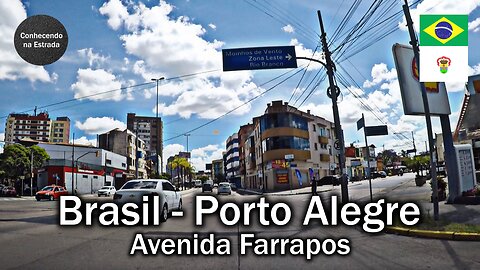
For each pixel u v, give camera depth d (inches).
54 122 5477.4
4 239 319.6
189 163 3826.3
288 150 1806.1
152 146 4958.2
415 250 276.2
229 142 4242.1
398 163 4030.5
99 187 2470.5
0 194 1867.6
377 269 222.8
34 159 2063.2
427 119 401.1
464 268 219.0
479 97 695.7
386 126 542.6
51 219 489.1
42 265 227.0
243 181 3223.4
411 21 424.2
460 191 517.7
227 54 544.1
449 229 327.3
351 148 2511.1
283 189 1790.1
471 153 562.9
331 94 641.6
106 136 3125.0
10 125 5172.2
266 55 544.4
